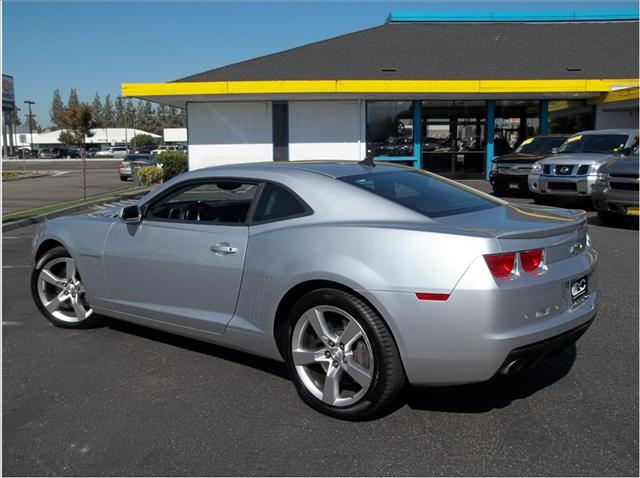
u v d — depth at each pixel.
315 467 2.99
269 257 3.71
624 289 6.25
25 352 4.68
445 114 21.44
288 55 22.77
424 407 3.62
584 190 12.23
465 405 3.64
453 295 3.09
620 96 18.81
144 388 3.96
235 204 4.17
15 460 3.11
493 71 21.20
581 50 22.75
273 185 3.96
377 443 3.21
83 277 4.93
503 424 3.39
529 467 2.96
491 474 2.90
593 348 4.55
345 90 19.12
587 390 3.82
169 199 4.50
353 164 4.36
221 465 3.03
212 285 4.05
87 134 18.95
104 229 4.79
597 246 8.71
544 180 12.82
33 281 5.36
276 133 21.36
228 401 3.75
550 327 3.26
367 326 3.29
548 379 4.00
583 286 3.64
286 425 3.43
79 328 5.23
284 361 3.75
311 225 3.65
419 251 3.20
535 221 3.63
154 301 4.45
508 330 3.10
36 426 3.47
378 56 22.61
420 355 3.18
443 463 3.01
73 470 3.01
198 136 21.45
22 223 12.79
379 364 3.28
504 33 24.52
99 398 3.83
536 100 21.47
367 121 21.30
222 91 19.14
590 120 21.36
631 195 9.77
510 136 21.59
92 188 25.30
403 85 19.20
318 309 3.51
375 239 3.33
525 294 3.15
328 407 3.51
